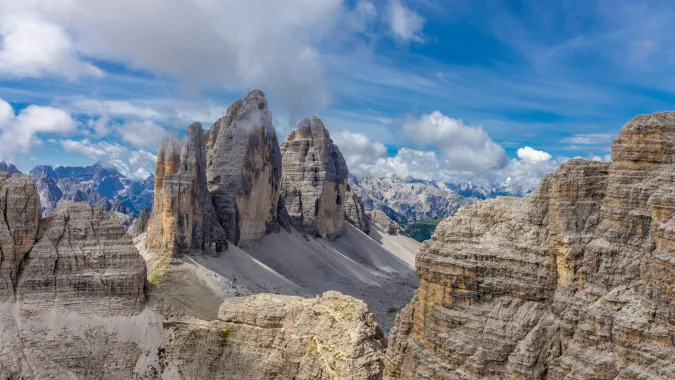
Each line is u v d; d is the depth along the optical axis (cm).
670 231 4572
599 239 5312
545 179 6100
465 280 6044
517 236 6031
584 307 5084
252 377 10181
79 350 10319
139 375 10494
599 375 4703
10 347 9912
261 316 10638
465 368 5656
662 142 5100
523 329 5544
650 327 4516
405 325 6794
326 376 8981
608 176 5484
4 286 10500
